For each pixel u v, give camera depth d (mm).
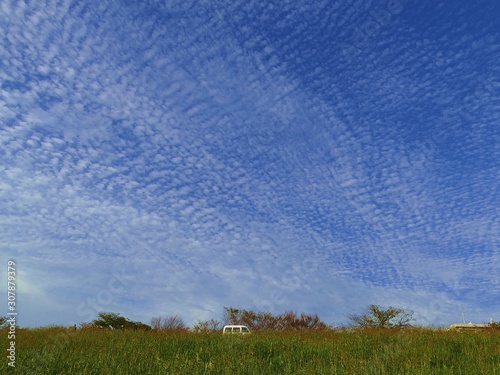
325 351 14672
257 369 12266
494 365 11805
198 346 15352
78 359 12758
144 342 15961
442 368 12062
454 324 20719
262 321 28609
